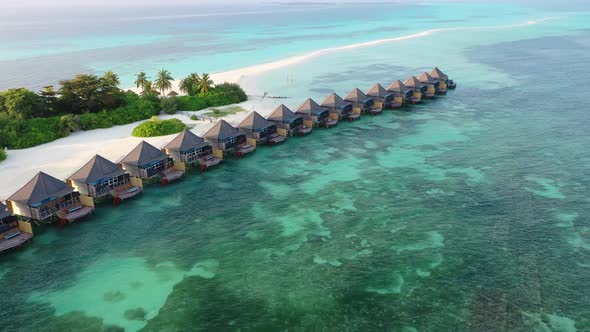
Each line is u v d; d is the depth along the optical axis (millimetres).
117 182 46875
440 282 33438
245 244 39000
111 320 29891
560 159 57219
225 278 34281
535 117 76062
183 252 37812
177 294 32438
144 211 44875
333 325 29250
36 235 40281
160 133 65062
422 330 28656
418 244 38594
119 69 131250
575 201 45844
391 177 52469
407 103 85750
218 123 59375
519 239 39125
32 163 54250
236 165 56625
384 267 35438
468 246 38156
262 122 63312
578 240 38781
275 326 29234
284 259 36719
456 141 64375
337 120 72500
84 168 45656
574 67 122562
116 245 38844
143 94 82125
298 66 127562
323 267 35562
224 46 184875
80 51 177125
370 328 28938
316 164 56656
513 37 196750
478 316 29828
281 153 60594
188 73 121188
